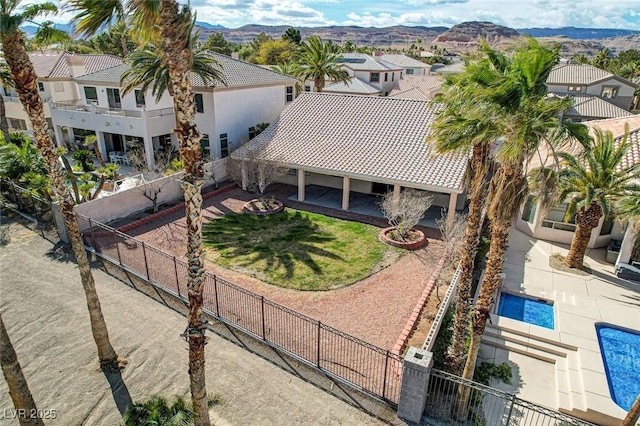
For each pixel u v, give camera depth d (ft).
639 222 47.09
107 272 56.34
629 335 48.44
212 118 99.25
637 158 62.85
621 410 37.14
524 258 65.72
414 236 70.18
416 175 74.43
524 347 46.44
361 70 205.98
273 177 82.38
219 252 64.23
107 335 40.32
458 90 31.65
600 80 183.42
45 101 125.29
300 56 152.66
